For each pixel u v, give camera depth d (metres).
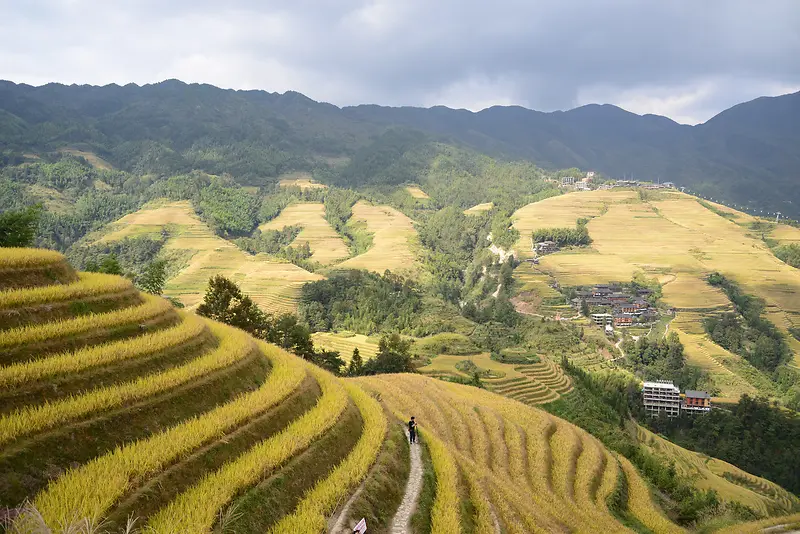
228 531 17.41
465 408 54.06
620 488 47.62
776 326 160.75
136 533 15.65
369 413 33.03
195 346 28.22
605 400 95.62
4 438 16.28
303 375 31.12
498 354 103.62
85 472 16.88
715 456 93.88
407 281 172.62
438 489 28.25
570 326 148.38
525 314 162.75
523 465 44.31
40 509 14.64
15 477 15.61
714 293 179.00
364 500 23.55
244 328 67.75
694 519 51.84
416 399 52.78
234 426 22.86
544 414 62.62
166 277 176.50
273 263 173.38
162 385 22.56
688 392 112.38
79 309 26.08
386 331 124.62
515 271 197.88
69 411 18.56
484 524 27.00
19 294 23.89
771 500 68.38
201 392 24.31
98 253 188.62
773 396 121.81
